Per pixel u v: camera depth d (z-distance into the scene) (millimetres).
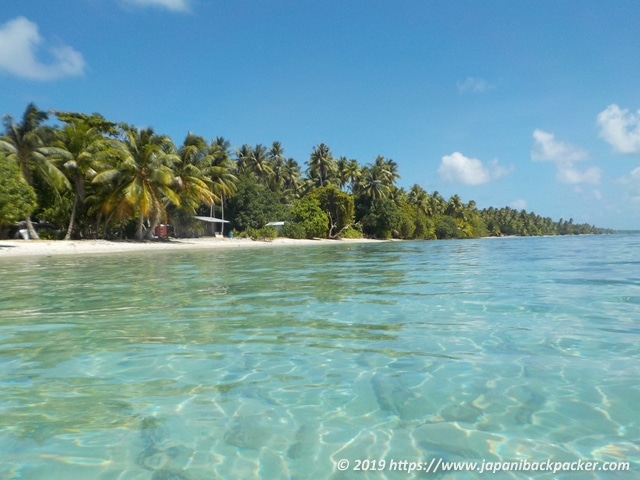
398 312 7648
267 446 3156
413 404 3812
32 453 3082
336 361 4953
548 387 4137
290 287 11125
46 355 5238
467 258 22750
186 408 3768
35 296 9656
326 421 3525
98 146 36031
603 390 4051
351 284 11695
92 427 3445
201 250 33375
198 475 2816
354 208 73812
